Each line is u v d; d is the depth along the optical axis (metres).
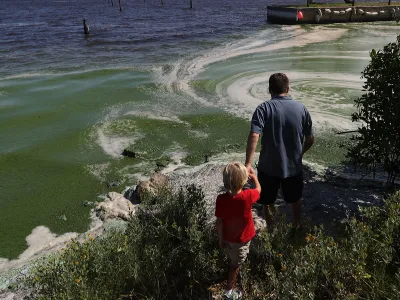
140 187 6.40
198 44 22.67
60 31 31.14
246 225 3.43
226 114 10.44
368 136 5.12
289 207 5.31
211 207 5.35
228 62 16.94
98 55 19.80
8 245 5.59
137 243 3.93
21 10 59.09
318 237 3.54
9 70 16.47
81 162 8.02
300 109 3.79
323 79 13.62
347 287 3.21
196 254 3.64
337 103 11.09
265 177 4.02
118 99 11.99
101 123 10.06
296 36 24.73
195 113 10.58
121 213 6.05
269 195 4.11
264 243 3.83
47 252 5.34
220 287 3.73
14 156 8.36
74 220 6.12
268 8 33.84
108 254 3.70
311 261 3.22
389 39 22.84
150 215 4.48
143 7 60.66
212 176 6.69
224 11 48.81
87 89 13.09
